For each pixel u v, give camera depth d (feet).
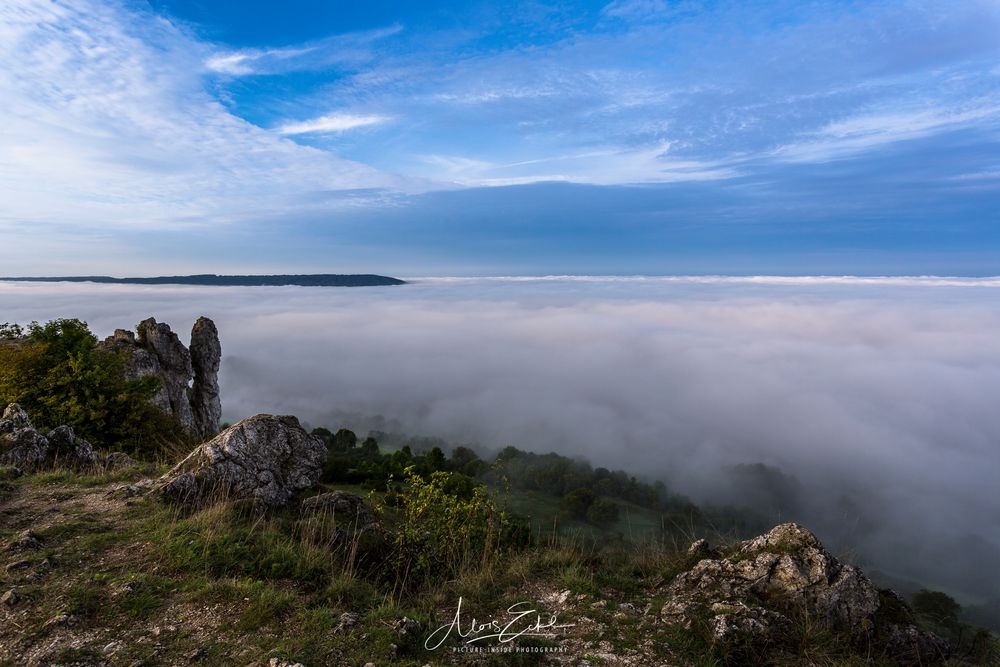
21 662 16.49
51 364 64.39
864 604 21.76
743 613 20.47
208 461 32.01
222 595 20.68
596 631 20.38
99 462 40.81
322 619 19.66
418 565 26.76
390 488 32.94
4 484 32.58
